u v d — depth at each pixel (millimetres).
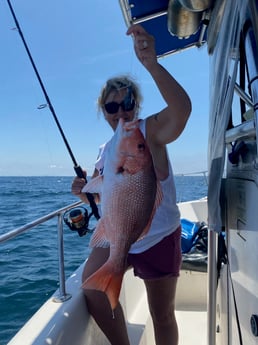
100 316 1666
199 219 4141
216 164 1552
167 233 1572
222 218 1671
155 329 1723
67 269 5332
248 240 1216
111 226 1267
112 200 1259
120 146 1255
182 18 2049
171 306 1683
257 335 1098
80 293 1765
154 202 1278
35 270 5570
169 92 1258
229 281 1573
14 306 4258
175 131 1324
